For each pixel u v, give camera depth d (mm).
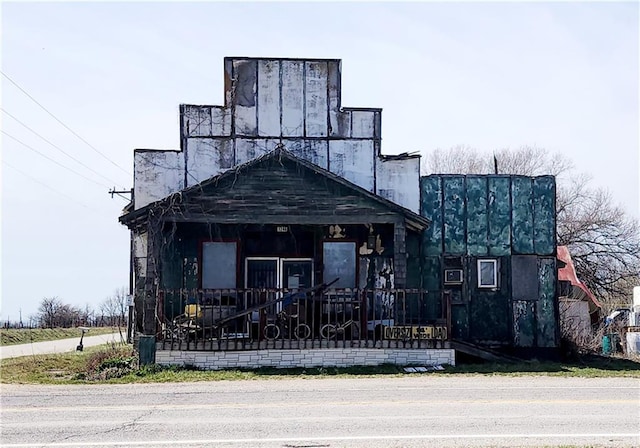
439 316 24734
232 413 13570
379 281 24250
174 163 24547
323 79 25266
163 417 13211
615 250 45688
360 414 13391
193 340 20703
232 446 10812
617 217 46062
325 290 21875
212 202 22047
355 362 20891
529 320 25141
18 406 14609
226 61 25031
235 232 23859
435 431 11820
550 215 25531
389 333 21094
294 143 25016
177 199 21844
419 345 21078
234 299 23516
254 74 25109
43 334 46188
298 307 21031
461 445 10812
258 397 15547
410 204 25109
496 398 15344
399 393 16062
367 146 25156
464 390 16562
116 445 10938
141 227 23375
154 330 20797
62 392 16562
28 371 21625
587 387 17203
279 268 24016
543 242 25453
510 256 25281
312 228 24188
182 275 23562
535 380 18500
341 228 24266
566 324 28359
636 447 10695
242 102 24969
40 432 11930
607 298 47156
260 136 24922
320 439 11258
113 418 13148
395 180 25156
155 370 19891
